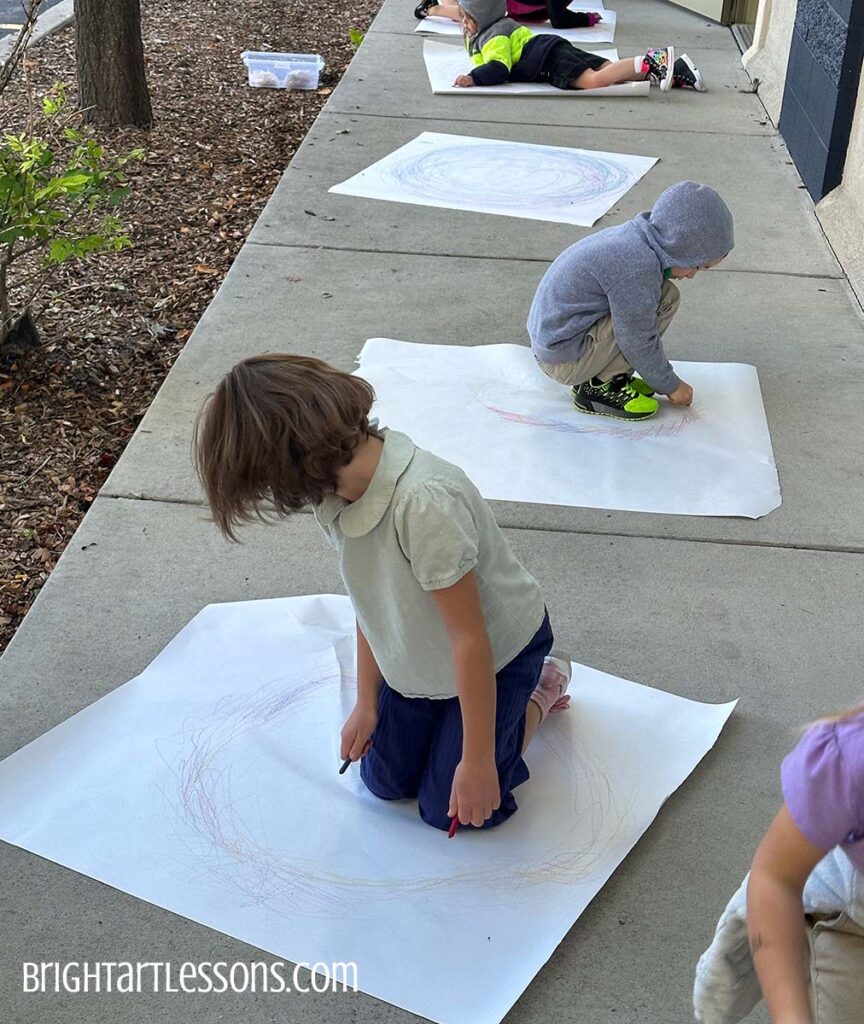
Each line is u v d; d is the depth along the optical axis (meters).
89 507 3.26
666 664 2.60
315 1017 1.84
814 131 5.26
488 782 1.97
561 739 2.38
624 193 5.27
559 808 2.22
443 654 1.98
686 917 2.01
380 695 2.19
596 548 2.98
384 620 1.98
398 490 1.81
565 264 3.42
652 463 3.33
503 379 3.76
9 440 3.56
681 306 4.28
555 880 2.07
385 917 2.00
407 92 6.68
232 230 5.13
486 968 1.91
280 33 8.23
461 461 3.32
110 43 5.97
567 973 1.92
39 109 6.33
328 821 2.19
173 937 1.97
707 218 3.25
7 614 2.83
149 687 2.49
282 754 2.34
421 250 4.71
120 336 4.22
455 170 5.52
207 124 6.39
